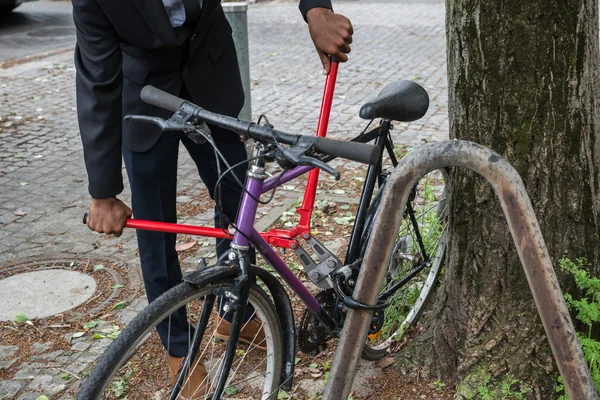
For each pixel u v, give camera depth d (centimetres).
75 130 652
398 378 282
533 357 252
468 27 237
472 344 262
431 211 333
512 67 233
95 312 351
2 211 477
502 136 241
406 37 1048
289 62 908
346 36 260
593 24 236
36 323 341
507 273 252
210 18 249
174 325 263
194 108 205
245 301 214
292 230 248
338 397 224
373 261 213
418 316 314
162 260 268
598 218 250
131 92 252
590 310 239
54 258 409
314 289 361
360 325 219
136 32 233
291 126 645
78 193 507
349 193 488
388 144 276
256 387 284
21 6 1397
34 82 838
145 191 263
